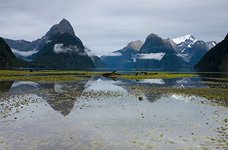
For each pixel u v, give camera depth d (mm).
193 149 19578
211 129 24812
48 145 20156
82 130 24344
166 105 38219
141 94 51719
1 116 29781
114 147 19922
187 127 25531
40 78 98062
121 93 53312
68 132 23656
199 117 29906
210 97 46594
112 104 39000
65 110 34000
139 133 23516
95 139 21719
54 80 91000
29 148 19500
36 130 24188
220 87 67562
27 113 31812
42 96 47688
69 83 79688
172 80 97812
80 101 41906
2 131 23734
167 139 21859
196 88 64438
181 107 36469
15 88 61875
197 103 40000
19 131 23797
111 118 29375
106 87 66875
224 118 29391
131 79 104375
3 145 20094
